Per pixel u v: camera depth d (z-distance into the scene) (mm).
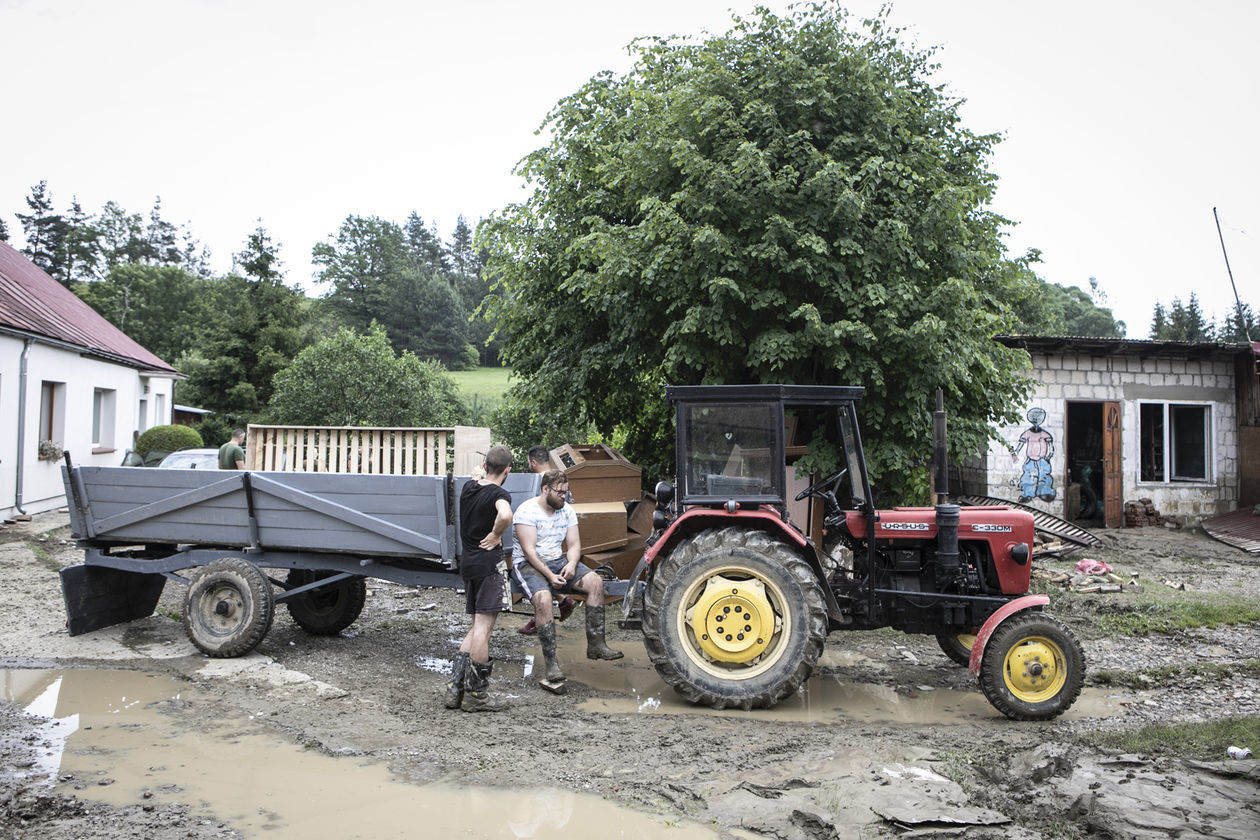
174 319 55125
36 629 6742
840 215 7797
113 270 54812
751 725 4938
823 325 7750
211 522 6395
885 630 7617
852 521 5879
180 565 6480
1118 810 3494
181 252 79750
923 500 9859
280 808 3625
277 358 26234
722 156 8281
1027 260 9875
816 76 8297
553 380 10203
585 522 7758
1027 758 4176
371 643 6852
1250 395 15023
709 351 8391
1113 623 7473
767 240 7836
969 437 8797
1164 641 7000
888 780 3883
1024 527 5746
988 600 5586
